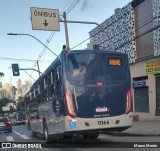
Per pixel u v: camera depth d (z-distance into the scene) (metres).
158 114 25.08
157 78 25.42
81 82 13.70
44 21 21.62
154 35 24.70
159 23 23.86
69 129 13.41
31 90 23.58
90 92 13.69
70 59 13.78
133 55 27.69
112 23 30.98
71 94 13.55
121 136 18.12
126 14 28.48
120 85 14.10
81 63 13.85
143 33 25.25
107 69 14.06
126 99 14.12
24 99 28.80
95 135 17.03
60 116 14.18
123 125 13.89
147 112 26.91
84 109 13.55
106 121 13.67
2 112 104.38
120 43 29.64
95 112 13.62
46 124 17.48
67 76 13.64
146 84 26.61
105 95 13.83
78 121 13.45
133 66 28.20
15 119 62.38
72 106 13.50
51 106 15.97
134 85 28.22
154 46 24.78
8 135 26.98
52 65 15.36
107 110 13.76
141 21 26.58
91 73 13.86
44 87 17.86
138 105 28.27
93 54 14.04
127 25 28.38
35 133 23.23
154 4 24.33
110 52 14.25
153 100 25.61
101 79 13.91
